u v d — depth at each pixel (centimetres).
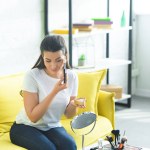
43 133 235
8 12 312
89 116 207
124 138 222
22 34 329
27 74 231
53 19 362
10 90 268
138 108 445
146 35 491
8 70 320
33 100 227
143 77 503
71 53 346
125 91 496
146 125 383
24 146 228
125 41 481
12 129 238
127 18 457
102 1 430
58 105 235
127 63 423
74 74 246
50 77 233
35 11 339
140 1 480
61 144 228
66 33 349
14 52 324
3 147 227
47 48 220
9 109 263
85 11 406
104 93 303
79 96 293
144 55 497
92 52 428
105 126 283
